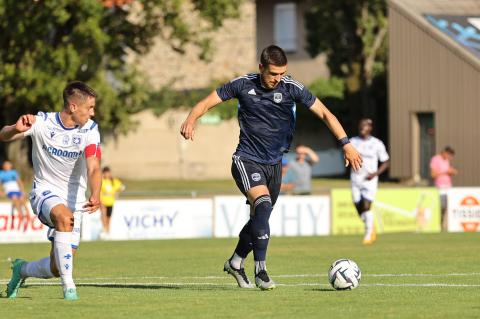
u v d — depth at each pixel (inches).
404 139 3875.5
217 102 1028.5
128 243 2223.2
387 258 1621.6
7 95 3715.6
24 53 3627.0
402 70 3860.7
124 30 3833.7
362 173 2016.5
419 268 1403.8
